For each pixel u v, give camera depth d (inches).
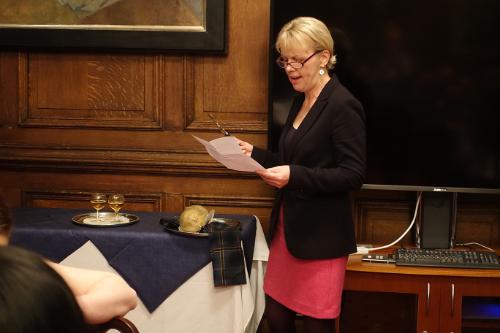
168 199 132.9
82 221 105.2
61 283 21.2
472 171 117.3
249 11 128.0
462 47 115.4
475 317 112.0
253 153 103.3
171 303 99.0
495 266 107.0
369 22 116.6
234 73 129.6
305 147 90.4
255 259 110.0
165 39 128.4
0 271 20.4
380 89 117.6
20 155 134.3
